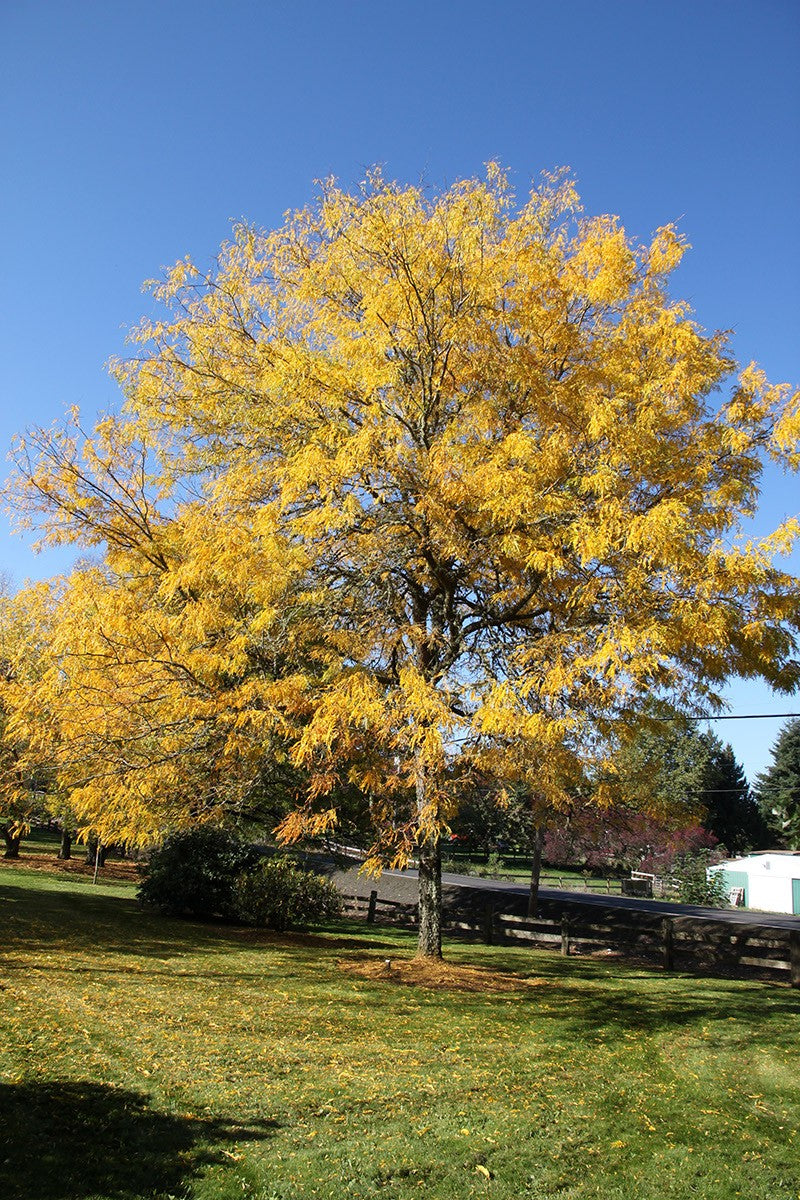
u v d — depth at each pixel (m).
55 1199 3.79
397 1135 4.97
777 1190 4.64
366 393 8.85
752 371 8.39
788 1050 7.55
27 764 8.89
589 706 7.88
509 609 9.80
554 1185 4.54
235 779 9.39
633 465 7.90
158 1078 5.48
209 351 9.81
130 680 8.27
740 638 7.63
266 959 11.05
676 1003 9.53
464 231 8.99
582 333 9.40
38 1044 5.89
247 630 8.45
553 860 33.06
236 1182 4.20
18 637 10.86
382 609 9.24
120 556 9.42
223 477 9.21
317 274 9.59
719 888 31.98
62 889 19.36
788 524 6.73
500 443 8.16
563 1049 7.14
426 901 11.37
